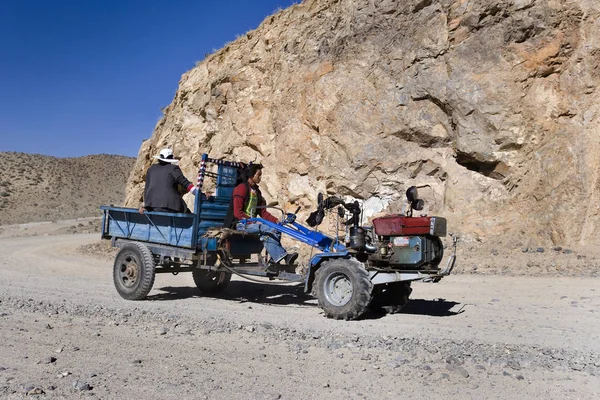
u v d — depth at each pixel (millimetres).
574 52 14930
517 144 15008
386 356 5070
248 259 9469
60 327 6262
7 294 8945
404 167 16422
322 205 7875
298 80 18531
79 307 7559
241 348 5340
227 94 21125
